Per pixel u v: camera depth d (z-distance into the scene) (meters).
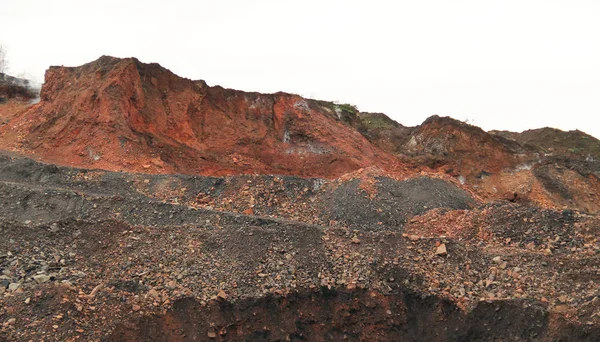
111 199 19.39
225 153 28.67
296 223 18.38
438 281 15.56
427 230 19.66
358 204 21.27
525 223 18.08
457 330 14.74
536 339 14.02
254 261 15.66
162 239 16.25
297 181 23.00
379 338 14.88
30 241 15.30
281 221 18.70
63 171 22.59
